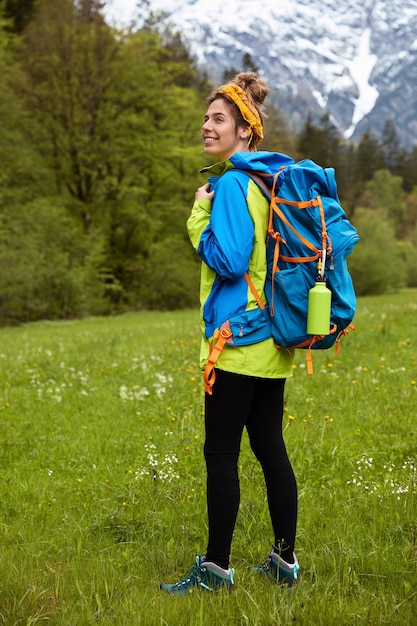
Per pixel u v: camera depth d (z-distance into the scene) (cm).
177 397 692
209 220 299
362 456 483
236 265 283
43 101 3578
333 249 283
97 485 453
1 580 301
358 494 414
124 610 271
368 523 370
